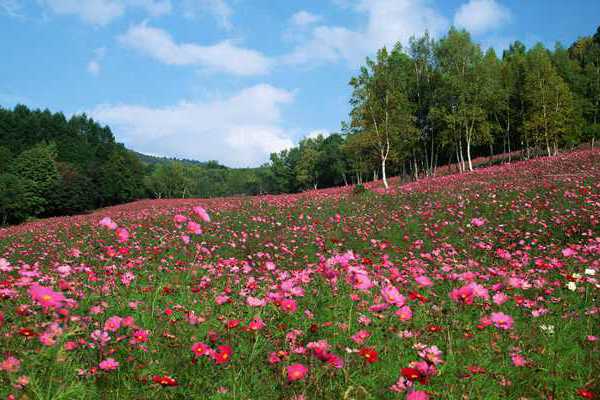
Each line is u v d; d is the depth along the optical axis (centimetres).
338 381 302
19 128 9294
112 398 268
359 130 4069
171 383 260
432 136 4731
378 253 1114
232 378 296
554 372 338
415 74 4697
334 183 9825
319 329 394
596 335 421
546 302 537
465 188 2095
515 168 3141
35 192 6138
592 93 5716
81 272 731
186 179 11231
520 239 1178
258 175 11850
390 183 5222
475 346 390
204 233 1501
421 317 466
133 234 1438
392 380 309
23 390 233
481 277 652
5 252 1520
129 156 8850
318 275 584
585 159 2906
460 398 286
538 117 4634
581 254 812
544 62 4703
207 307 485
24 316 350
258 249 1320
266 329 382
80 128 11562
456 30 4416
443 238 1247
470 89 4262
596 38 8038
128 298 545
